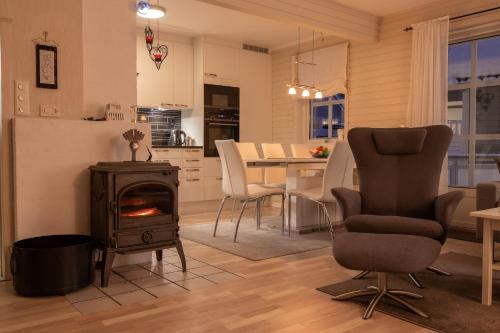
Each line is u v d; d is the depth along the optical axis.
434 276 3.10
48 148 3.02
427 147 3.06
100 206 2.96
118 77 3.46
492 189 3.31
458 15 5.00
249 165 4.23
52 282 2.62
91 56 3.33
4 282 2.93
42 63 3.07
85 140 3.16
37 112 3.07
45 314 2.36
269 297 2.64
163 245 3.08
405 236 2.44
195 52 6.69
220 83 6.78
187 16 5.74
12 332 2.12
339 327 2.20
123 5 3.47
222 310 2.42
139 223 2.96
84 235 3.01
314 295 2.68
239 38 6.85
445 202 2.66
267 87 7.48
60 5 3.14
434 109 5.06
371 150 3.15
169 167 3.10
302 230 4.70
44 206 3.01
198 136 6.65
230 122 6.93
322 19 5.12
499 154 4.84
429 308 2.46
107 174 2.85
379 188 3.07
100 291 2.75
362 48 6.08
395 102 5.66
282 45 7.29
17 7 2.97
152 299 2.60
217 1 4.25
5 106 2.95
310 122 7.22
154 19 5.84
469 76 5.06
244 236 4.52
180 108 6.62
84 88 3.30
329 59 6.53
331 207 5.05
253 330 2.15
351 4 5.30
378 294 2.48
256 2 4.53
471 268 3.31
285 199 5.18
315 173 5.51
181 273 3.15
